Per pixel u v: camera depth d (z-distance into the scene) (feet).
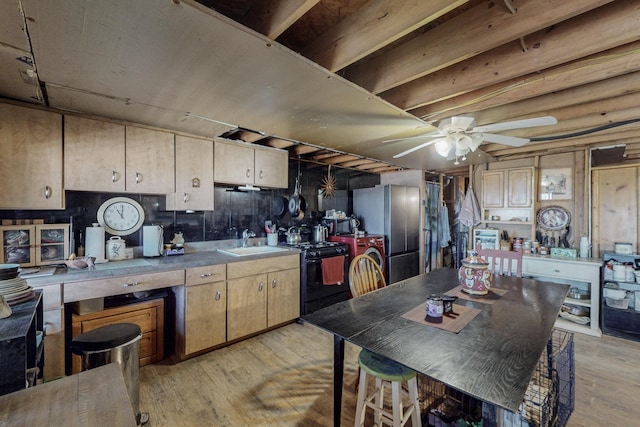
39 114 6.41
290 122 7.41
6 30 3.65
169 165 8.32
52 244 7.23
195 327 8.00
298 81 5.20
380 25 4.39
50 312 6.10
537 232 12.38
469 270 6.73
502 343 4.24
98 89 5.49
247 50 4.22
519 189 12.29
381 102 6.16
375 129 8.01
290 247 11.20
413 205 15.56
